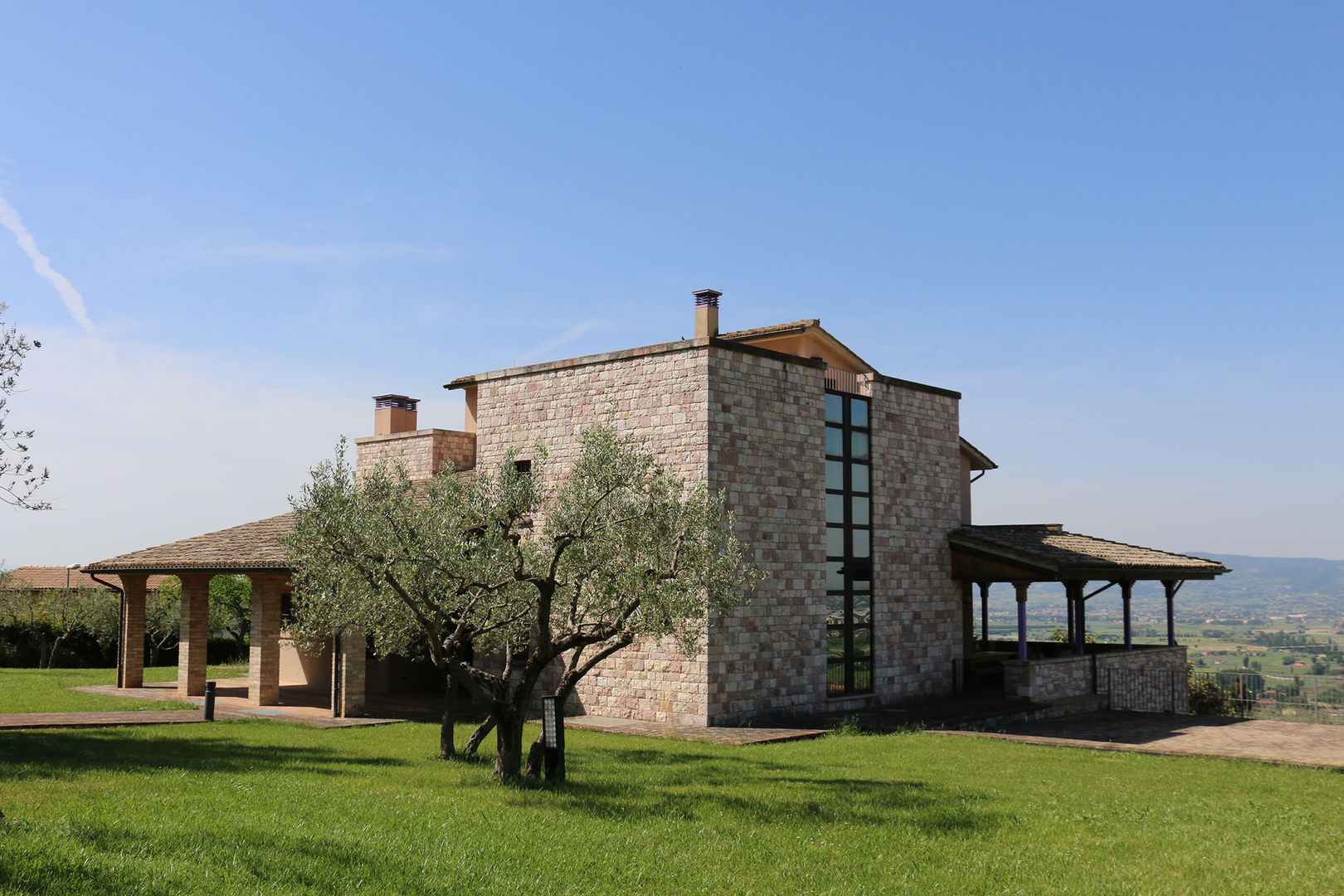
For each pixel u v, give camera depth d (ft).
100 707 79.00
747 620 71.20
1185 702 102.17
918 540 88.53
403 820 36.09
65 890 25.18
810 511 77.20
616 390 75.10
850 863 33.22
